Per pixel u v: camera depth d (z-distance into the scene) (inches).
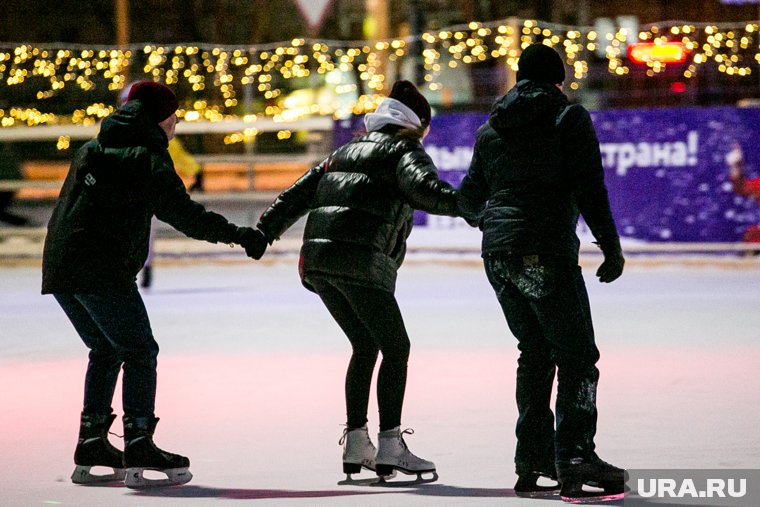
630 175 1691.7
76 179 589.3
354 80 2352.4
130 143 588.1
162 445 675.4
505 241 540.7
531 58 549.0
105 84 2380.7
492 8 3029.0
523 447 557.0
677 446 639.8
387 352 595.2
